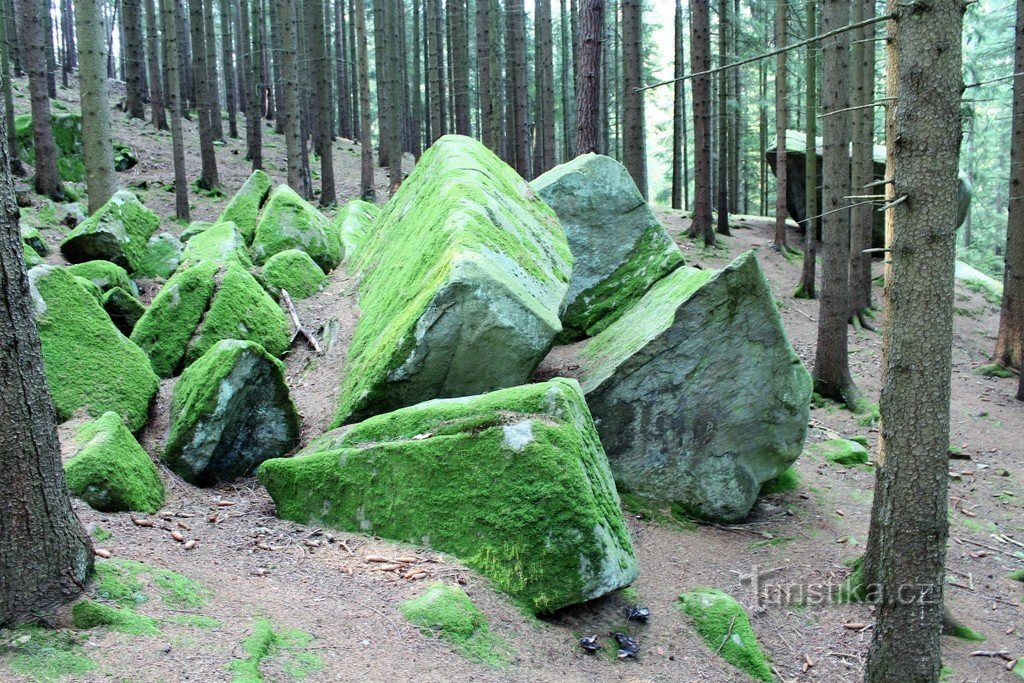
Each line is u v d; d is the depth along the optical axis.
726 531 7.85
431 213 8.98
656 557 6.98
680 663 5.30
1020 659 6.17
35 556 3.84
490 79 22.19
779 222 21.25
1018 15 13.36
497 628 4.91
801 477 9.47
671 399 7.92
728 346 7.89
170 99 17.02
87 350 7.04
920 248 4.79
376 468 5.84
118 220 11.30
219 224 11.87
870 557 6.70
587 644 5.13
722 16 21.33
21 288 3.85
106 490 5.46
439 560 5.36
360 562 5.36
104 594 4.10
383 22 26.42
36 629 3.74
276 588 4.86
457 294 6.91
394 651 4.36
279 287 10.20
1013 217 14.56
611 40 33.84
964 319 18.92
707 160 20.06
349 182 26.67
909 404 4.92
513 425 5.59
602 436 7.93
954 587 7.40
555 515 5.28
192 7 20.75
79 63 13.83
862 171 16.41
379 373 7.04
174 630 4.03
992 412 12.92
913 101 4.69
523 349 7.16
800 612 6.52
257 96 24.09
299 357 9.04
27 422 3.83
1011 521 8.99
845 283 12.57
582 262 10.41
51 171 15.97
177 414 6.90
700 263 19.16
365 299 9.59
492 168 10.23
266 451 7.06
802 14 21.05
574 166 10.91
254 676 3.75
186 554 5.09
